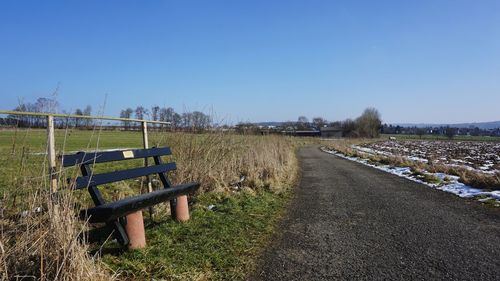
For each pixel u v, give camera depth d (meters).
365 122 105.88
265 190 10.37
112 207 4.29
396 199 9.54
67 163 4.48
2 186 5.42
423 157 28.86
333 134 108.69
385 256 5.12
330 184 12.41
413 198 9.69
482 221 7.14
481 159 26.22
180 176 8.54
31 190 4.30
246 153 12.57
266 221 6.89
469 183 11.55
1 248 3.38
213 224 6.35
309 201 9.23
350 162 22.97
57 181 4.35
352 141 75.81
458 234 6.23
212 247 5.22
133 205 4.68
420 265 4.77
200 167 9.08
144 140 6.55
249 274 4.42
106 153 5.22
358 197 9.85
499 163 22.16
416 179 13.71
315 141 73.44
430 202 9.12
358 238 5.99
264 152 13.98
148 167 6.00
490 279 4.33
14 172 4.58
